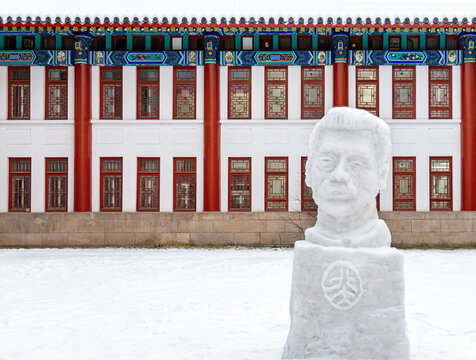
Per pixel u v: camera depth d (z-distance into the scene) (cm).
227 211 2170
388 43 2177
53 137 2173
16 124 2177
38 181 2169
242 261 1602
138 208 2183
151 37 2192
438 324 781
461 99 2145
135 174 2178
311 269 572
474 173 2119
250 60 2172
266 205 2177
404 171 2166
